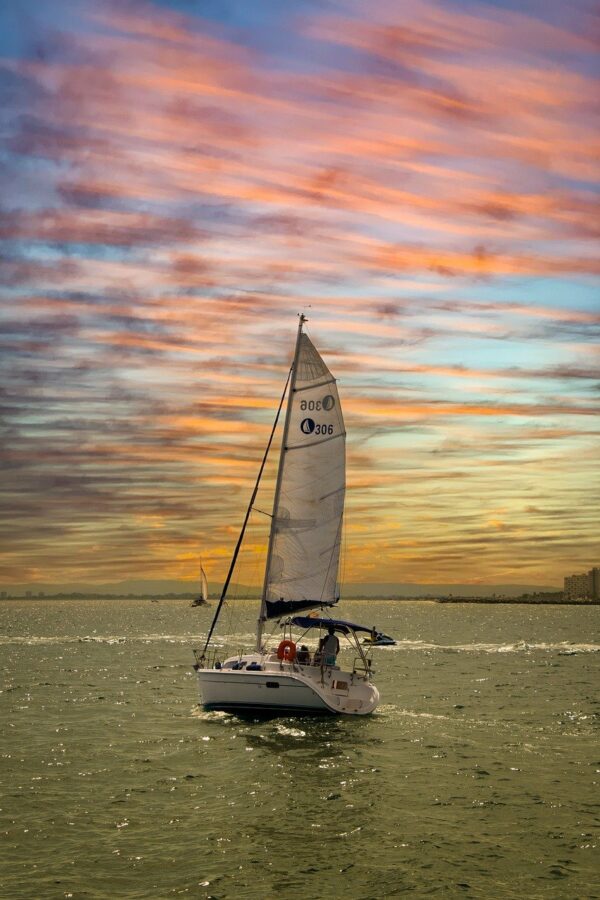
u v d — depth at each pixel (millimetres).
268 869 20438
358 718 39625
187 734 36938
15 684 59469
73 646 108250
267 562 42062
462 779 29062
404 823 24062
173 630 163500
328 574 42094
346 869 20516
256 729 37375
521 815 24922
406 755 32750
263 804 25781
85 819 24203
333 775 29438
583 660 86500
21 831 23094
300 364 42688
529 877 20078
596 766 31172
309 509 42219
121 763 31234
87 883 19469
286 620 41750
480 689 57594
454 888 19375
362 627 41125
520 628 179375
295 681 38156
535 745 35219
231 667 40250
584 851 21812
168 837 22719
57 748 34094
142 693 53656
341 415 42969
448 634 150625
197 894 18906
